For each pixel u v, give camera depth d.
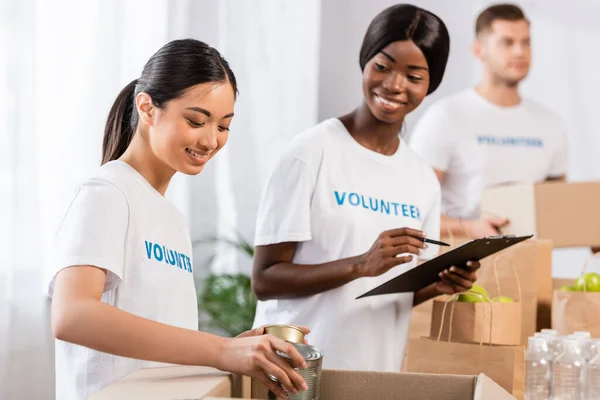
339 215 2.22
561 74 4.96
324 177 2.23
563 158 4.14
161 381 1.19
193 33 4.22
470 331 2.05
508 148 4.00
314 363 1.28
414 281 2.15
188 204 3.93
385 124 2.29
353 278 2.12
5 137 2.64
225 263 4.38
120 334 1.27
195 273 4.36
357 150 2.28
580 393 1.86
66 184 2.90
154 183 1.65
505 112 4.03
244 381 1.34
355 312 2.22
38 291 2.83
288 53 4.39
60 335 1.31
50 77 2.85
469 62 4.94
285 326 1.38
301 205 2.20
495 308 2.04
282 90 4.38
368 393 1.38
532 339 1.91
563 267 4.95
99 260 1.43
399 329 2.34
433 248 2.44
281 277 2.20
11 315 2.71
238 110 4.31
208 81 1.52
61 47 2.89
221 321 4.08
